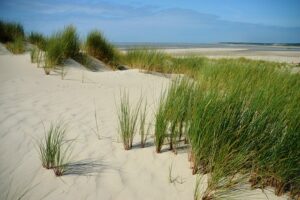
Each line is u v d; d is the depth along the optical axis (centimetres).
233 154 262
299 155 256
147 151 312
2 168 265
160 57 937
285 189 259
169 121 329
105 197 235
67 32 891
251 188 254
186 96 335
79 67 828
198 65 952
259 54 3158
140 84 706
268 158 258
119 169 275
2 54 918
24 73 695
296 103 310
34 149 303
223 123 277
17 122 372
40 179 252
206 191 241
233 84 373
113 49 1080
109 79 733
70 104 478
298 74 557
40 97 507
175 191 248
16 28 1198
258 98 307
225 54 2962
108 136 348
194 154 280
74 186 245
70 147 312
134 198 236
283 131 276
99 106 479
